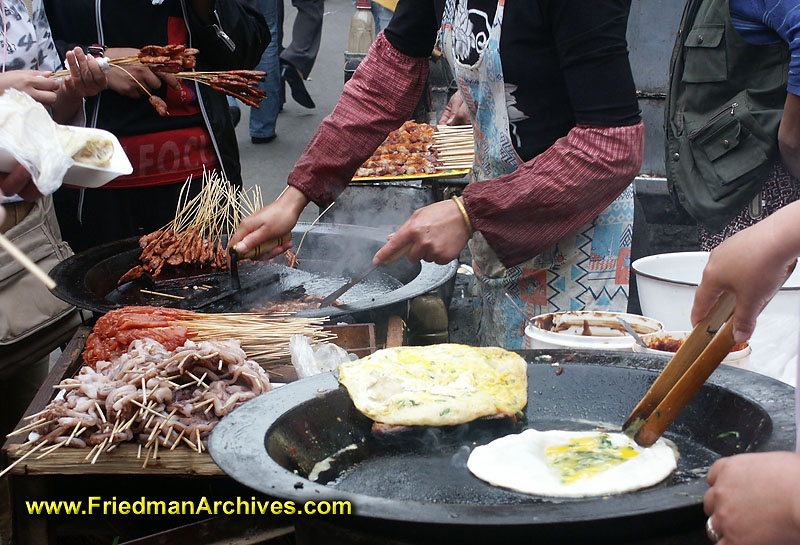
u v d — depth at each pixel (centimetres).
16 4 246
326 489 104
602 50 174
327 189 232
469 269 376
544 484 122
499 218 184
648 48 436
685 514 97
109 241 311
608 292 218
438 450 138
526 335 186
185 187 300
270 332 196
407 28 226
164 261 262
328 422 141
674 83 315
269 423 130
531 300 223
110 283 259
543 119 198
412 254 189
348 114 230
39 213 257
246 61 316
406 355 156
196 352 165
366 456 136
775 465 91
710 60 288
